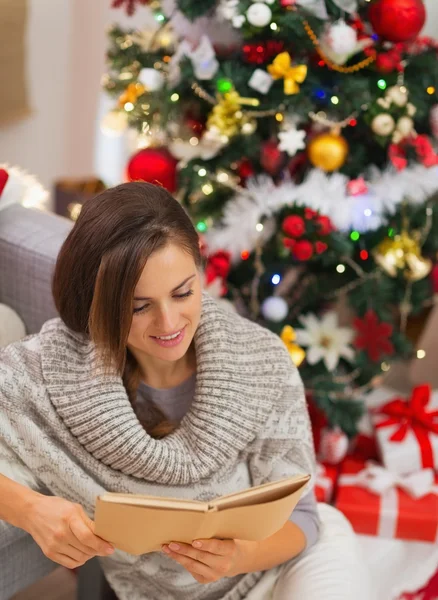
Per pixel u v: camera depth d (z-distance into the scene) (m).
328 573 1.15
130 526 0.86
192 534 0.89
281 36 1.55
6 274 1.49
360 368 1.80
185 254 0.99
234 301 1.80
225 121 1.58
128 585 1.23
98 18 2.84
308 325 1.77
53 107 2.98
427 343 2.19
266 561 1.12
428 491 1.74
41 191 1.67
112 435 1.07
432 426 1.83
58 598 1.66
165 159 1.70
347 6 1.53
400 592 1.70
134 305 0.99
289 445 1.16
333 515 1.30
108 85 1.79
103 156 3.07
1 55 2.69
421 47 1.67
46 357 1.12
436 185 1.66
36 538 1.00
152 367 1.15
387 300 1.79
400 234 1.70
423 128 1.73
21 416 1.10
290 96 1.55
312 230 1.58
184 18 1.67
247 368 1.14
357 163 1.68
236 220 1.63
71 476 1.10
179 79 1.62
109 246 0.96
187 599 1.21
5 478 1.06
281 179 1.70
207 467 1.10
